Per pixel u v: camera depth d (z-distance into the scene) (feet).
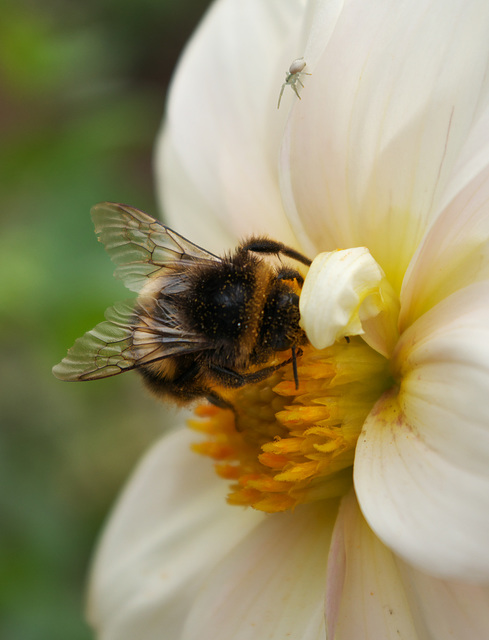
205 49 0.54
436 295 0.45
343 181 0.46
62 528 0.67
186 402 0.51
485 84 0.43
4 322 0.63
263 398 0.48
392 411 0.45
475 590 0.44
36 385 0.69
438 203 0.44
